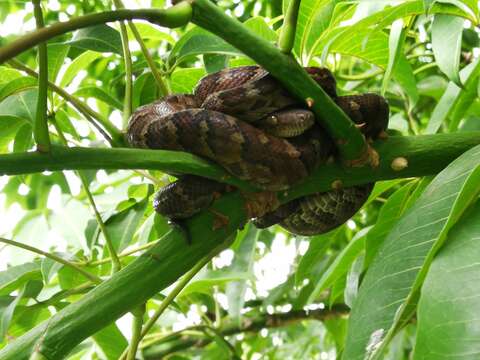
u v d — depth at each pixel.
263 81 0.43
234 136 0.41
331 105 0.40
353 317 0.35
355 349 0.34
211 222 0.42
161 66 0.57
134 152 0.37
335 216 0.50
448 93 0.57
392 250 0.36
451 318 0.28
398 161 0.45
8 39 0.77
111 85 0.63
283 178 0.42
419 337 0.28
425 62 0.85
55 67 0.51
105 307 0.38
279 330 1.09
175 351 0.86
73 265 0.45
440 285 0.29
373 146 0.46
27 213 0.70
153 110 0.44
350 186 0.46
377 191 0.58
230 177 0.41
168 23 0.33
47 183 0.93
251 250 0.66
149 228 0.59
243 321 0.87
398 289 0.34
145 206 0.57
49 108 0.47
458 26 0.48
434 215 0.36
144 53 0.47
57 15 1.02
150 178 0.53
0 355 0.36
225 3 0.96
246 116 0.42
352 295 0.59
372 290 0.35
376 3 0.50
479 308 0.28
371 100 0.46
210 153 0.41
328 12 0.56
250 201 0.43
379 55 0.61
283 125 0.42
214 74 0.46
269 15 0.91
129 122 0.44
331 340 1.08
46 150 0.34
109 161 0.36
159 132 0.42
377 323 0.34
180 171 0.39
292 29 0.38
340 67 0.89
